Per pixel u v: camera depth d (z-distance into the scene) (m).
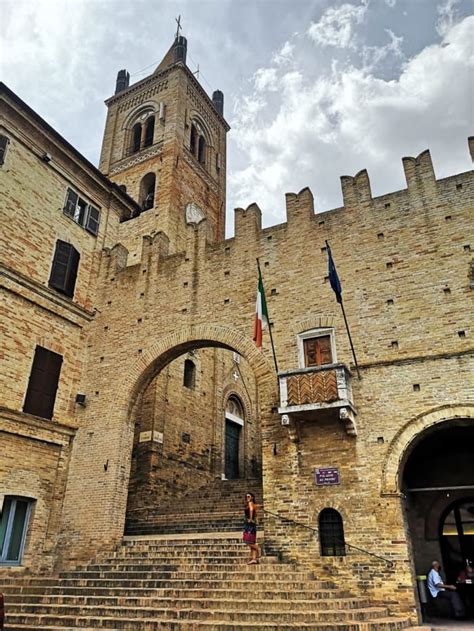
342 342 16.56
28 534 17.42
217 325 19.14
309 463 15.46
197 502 22.95
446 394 14.52
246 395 35.00
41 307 19.94
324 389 15.03
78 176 23.28
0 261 18.44
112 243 24.62
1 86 19.39
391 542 13.59
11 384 17.95
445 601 16.09
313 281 17.98
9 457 17.36
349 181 18.95
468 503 17.61
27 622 12.12
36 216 20.59
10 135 20.12
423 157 17.83
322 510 14.84
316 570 14.10
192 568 14.57
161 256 22.02
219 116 45.34
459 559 17.08
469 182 16.69
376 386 15.44
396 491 14.00
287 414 15.23
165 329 20.20
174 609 11.62
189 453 27.09
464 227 16.20
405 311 16.03
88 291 22.48
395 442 14.58
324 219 18.84
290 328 17.67
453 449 18.11
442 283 15.85
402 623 11.62
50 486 18.61
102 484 18.44
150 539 17.30
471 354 14.59
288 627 10.29
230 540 16.20
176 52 43.62
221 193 42.19
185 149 37.91
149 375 20.28
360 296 16.94
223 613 11.19
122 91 42.94
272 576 13.45
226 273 19.92
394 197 17.81
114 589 13.46
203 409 29.45
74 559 17.50
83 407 20.41
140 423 25.08
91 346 21.59
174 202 34.19
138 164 37.41
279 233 19.55
